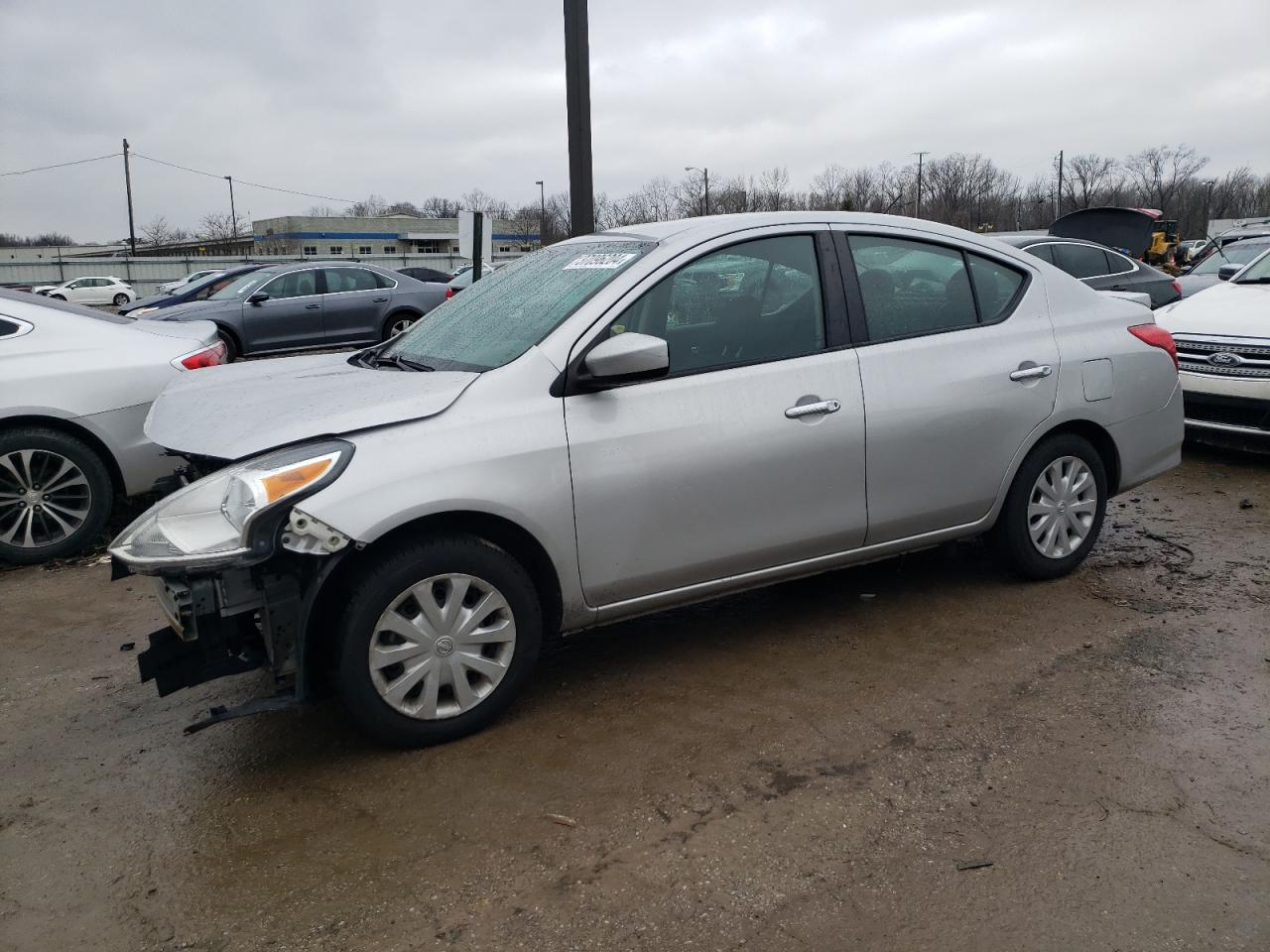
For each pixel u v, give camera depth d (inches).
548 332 135.3
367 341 631.8
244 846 110.6
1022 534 174.1
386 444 121.2
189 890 103.3
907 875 101.3
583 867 104.6
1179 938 90.9
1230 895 96.3
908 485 157.5
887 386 153.6
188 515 120.9
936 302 163.5
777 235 151.1
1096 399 175.0
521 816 114.0
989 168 2404.0
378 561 122.0
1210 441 272.4
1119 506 236.8
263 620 123.2
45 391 213.8
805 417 146.2
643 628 169.3
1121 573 187.2
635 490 135.0
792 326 149.2
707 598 148.3
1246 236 556.4
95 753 133.6
